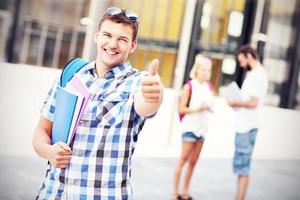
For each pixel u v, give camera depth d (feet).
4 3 53.31
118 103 5.15
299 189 19.07
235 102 12.70
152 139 24.94
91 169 5.07
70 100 5.16
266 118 37.40
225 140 28.27
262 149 28.99
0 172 14.33
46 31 56.18
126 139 5.10
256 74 12.67
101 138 5.09
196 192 15.81
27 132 20.16
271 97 53.11
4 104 24.54
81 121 5.16
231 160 23.40
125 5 59.98
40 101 26.81
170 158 21.12
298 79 53.98
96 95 5.22
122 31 5.27
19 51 54.75
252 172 21.88
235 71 51.29
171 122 24.20
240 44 51.65
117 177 5.06
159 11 61.05
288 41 53.31
